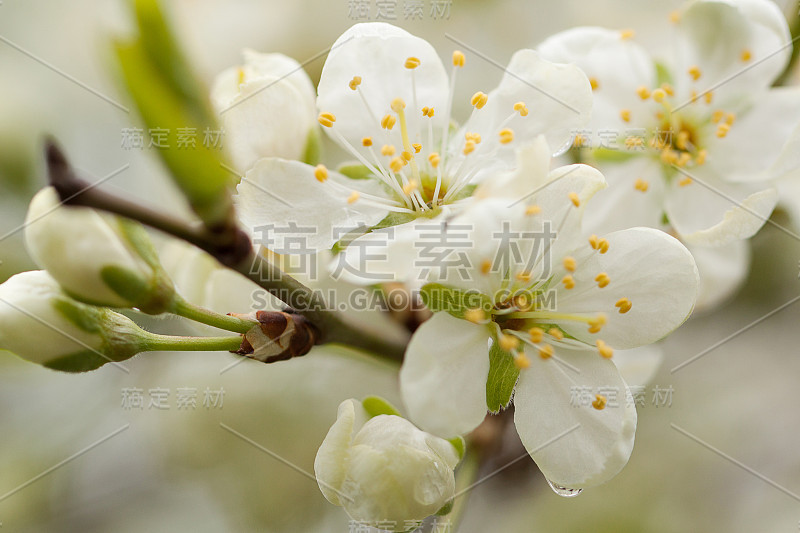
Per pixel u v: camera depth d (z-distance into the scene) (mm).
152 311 127
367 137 141
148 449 171
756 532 174
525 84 138
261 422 170
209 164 118
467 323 131
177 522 170
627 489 177
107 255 124
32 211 123
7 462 167
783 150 146
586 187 129
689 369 184
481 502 170
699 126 157
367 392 170
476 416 129
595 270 133
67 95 169
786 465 179
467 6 176
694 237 146
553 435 131
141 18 114
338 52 138
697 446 179
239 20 177
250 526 170
